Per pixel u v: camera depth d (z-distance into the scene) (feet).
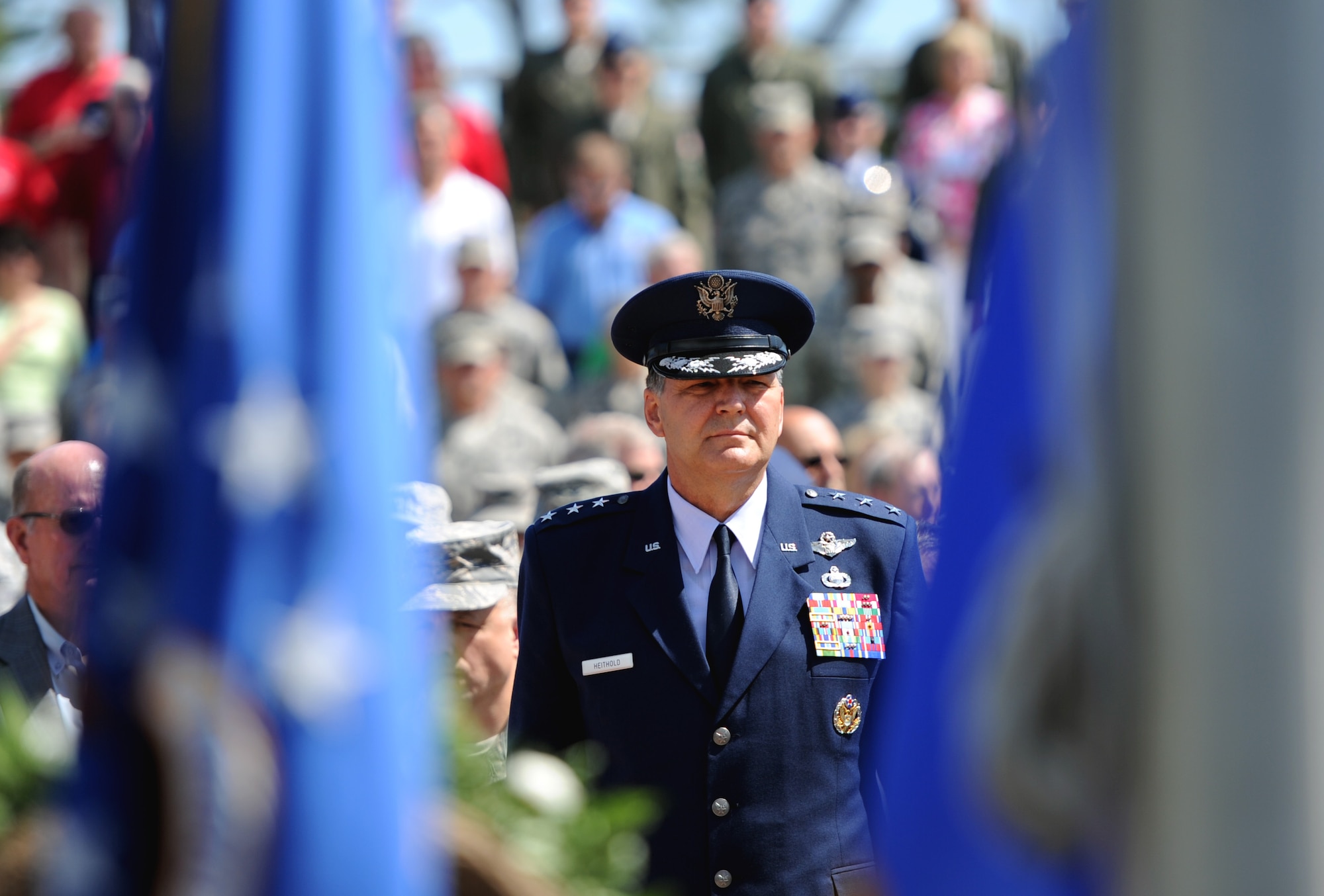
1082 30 16.03
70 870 18.17
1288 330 14.71
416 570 40.93
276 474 18.56
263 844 18.21
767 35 106.11
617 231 94.73
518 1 137.08
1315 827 14.66
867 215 95.45
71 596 42.52
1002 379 17.93
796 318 42.29
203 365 18.61
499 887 21.98
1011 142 18.35
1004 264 18.15
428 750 19.54
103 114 93.35
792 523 42.27
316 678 18.40
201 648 18.22
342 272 19.12
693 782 39.68
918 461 68.80
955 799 17.10
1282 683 14.73
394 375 19.49
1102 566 15.85
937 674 17.66
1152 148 15.01
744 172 103.55
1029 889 16.46
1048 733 16.43
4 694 23.99
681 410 41.32
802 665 40.32
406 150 21.08
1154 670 15.12
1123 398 15.40
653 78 112.16
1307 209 14.67
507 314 88.38
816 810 39.45
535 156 108.99
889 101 113.80
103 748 18.42
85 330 92.84
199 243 18.92
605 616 41.37
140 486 18.74
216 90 19.08
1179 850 14.94
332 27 19.43
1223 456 14.78
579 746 41.96
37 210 92.89
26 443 83.46
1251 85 14.74
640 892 37.27
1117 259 15.34
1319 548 14.69
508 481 80.23
